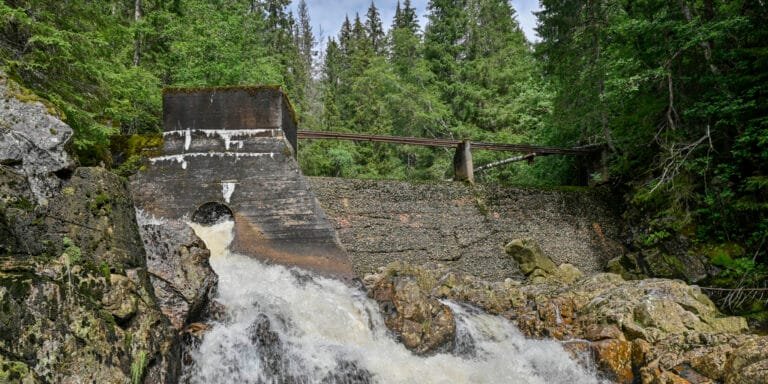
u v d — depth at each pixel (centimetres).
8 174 521
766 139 1173
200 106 1130
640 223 1539
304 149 3011
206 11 2048
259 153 1109
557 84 2059
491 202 1503
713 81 1353
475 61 3409
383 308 965
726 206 1329
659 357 853
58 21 987
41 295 473
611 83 1484
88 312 511
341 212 1356
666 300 957
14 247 496
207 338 711
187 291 723
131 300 568
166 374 593
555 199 1573
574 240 1547
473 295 1132
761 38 1320
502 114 3088
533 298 1111
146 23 1922
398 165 3403
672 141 1420
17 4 917
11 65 823
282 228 1074
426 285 1150
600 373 893
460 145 1568
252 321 793
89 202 584
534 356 959
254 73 2122
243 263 1046
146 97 1555
